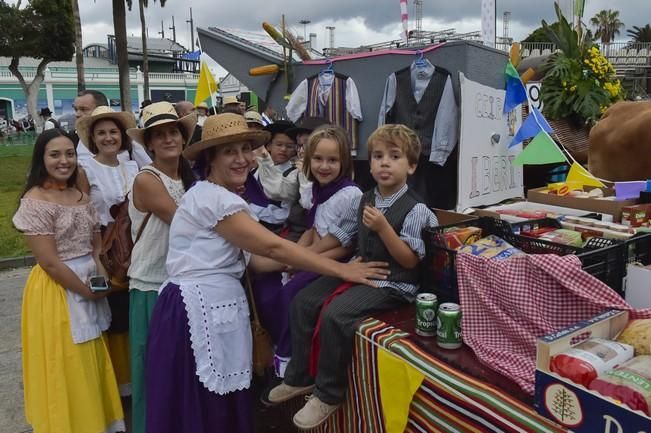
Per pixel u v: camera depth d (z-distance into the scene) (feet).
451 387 5.47
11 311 16.11
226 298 7.23
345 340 6.79
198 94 17.15
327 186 8.47
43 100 120.26
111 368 9.24
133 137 8.50
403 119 14.43
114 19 47.44
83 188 9.51
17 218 8.24
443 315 5.97
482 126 14.25
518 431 4.77
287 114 17.13
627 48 64.03
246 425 7.55
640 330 4.83
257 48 18.62
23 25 78.64
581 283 5.40
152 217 8.30
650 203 8.82
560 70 15.38
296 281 8.30
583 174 10.78
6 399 11.14
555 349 4.57
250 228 6.91
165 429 7.17
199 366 7.02
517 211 8.95
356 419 6.96
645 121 10.27
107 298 9.41
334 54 19.42
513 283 5.65
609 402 4.06
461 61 13.71
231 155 7.13
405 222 6.98
